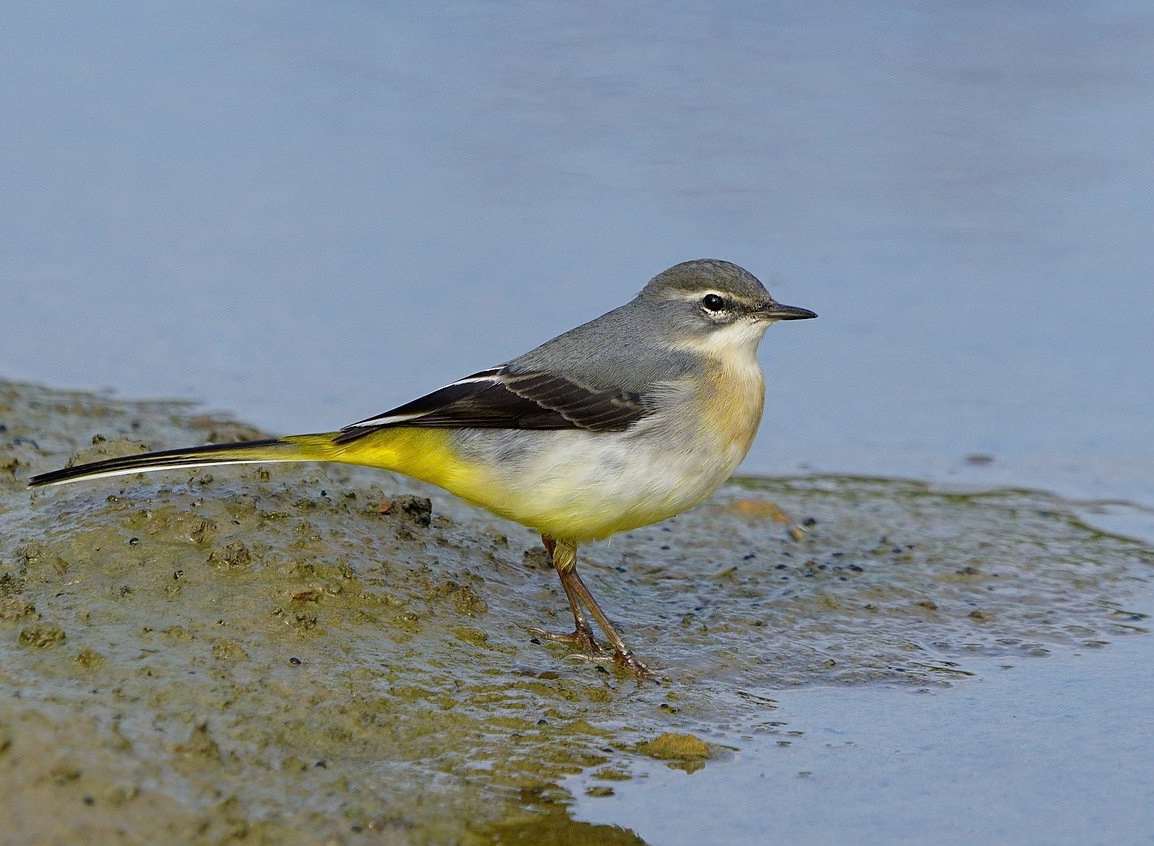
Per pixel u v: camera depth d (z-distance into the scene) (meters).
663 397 13.77
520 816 11.07
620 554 16.45
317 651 12.62
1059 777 12.05
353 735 11.66
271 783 10.90
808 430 20.41
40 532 13.82
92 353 20.77
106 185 24.61
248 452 13.83
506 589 14.80
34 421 17.72
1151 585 16.20
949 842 11.12
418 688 12.46
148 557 13.41
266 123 26.56
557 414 13.72
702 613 15.03
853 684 13.66
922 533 17.47
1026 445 20.00
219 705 11.64
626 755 12.09
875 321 22.45
